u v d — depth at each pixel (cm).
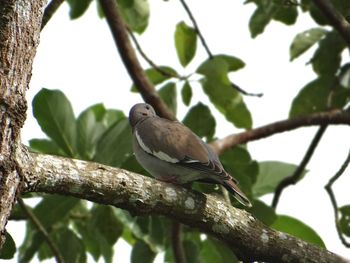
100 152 1110
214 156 1086
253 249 888
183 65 1321
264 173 1303
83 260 1223
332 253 903
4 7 769
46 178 777
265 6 1266
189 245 1204
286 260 892
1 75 756
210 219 871
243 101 1253
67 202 1098
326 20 1279
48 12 1009
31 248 1156
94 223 1168
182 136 1078
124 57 1257
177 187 861
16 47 769
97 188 806
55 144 1254
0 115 746
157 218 1155
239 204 1149
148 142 1076
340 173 1123
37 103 1132
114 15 1253
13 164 746
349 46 1162
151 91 1250
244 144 1316
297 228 1152
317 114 1277
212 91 1245
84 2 1291
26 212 1104
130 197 826
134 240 1343
